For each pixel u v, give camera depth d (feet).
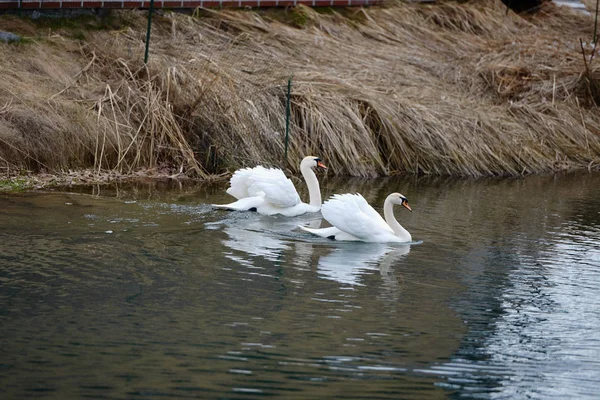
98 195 49.08
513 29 92.43
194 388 24.99
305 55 72.18
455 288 35.37
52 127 54.54
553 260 40.42
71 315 29.89
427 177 63.72
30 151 53.72
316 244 41.52
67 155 54.85
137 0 72.43
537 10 100.27
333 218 42.37
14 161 53.26
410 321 31.19
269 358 27.27
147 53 62.08
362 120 64.69
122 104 59.36
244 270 36.14
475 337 30.07
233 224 44.14
